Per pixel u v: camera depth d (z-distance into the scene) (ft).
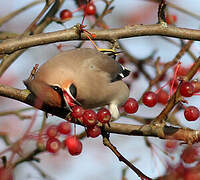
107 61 33.83
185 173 23.91
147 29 32.81
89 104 33.35
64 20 38.65
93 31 32.68
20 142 25.08
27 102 30.37
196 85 28.04
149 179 26.66
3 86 30.37
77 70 30.89
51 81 29.30
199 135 27.27
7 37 38.27
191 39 32.96
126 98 35.27
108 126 29.66
